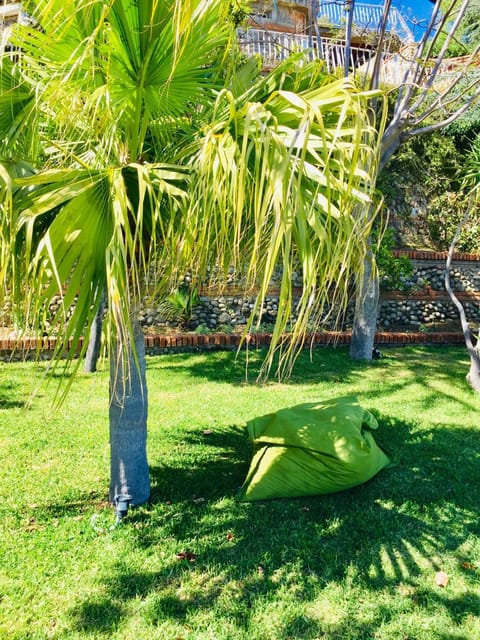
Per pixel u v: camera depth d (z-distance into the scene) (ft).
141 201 6.75
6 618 8.20
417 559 10.00
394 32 28.30
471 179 28.45
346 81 7.09
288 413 13.09
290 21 40.34
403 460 14.49
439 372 25.22
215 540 10.39
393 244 27.78
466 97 37.65
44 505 11.68
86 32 7.93
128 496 11.35
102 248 7.95
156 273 8.66
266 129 6.41
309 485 11.90
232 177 6.59
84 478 13.05
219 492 12.40
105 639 7.85
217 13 8.18
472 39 40.91
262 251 8.98
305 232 6.34
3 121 9.33
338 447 11.85
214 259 8.97
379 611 8.60
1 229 7.13
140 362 11.21
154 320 30.89
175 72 8.47
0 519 11.02
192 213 7.30
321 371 25.03
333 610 8.60
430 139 40.24
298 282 32.17
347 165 7.30
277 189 6.08
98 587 8.96
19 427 16.61
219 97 7.42
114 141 9.32
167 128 9.84
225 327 31.24
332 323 32.50
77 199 7.38
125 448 11.39
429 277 36.76
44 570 9.35
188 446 15.34
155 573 9.36
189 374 24.02
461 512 11.73
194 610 8.48
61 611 8.40
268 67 31.96
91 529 10.68
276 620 8.32
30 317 8.34
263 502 11.94
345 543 10.42
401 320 36.14
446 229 39.60
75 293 7.70
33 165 9.47
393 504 11.96
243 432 16.63
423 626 8.31
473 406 20.04
